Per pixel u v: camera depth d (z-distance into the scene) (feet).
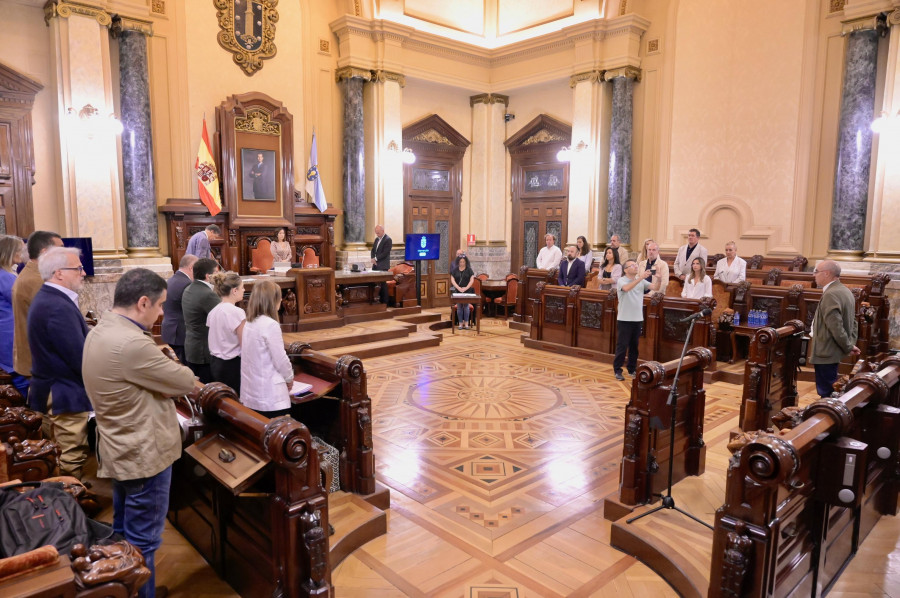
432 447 16.35
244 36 32.53
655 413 11.97
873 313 22.70
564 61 38.04
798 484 9.00
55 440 11.96
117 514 8.68
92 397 8.02
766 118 31.89
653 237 36.45
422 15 39.27
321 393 12.63
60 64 26.43
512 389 21.90
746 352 24.89
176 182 30.91
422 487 13.96
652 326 24.39
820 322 16.10
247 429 9.00
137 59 28.22
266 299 11.91
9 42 26.63
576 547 11.41
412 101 40.42
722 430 17.48
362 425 12.72
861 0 28.02
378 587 10.11
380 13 36.96
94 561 5.79
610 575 10.48
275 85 34.04
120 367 7.81
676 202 35.29
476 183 44.29
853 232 29.07
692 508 12.32
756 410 16.25
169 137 30.58
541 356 27.32
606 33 35.83
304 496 8.68
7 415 11.66
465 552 11.22
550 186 41.75
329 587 8.80
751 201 32.73
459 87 41.45
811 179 30.91
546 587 10.12
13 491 8.09
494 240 44.70
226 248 32.58
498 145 43.80
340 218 37.96
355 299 31.65
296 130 35.12
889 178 27.55
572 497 13.46
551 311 28.58
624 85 35.35
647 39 35.70
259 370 11.84
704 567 9.98
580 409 19.61
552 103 40.86
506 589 10.06
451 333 32.99
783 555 8.70
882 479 12.55
